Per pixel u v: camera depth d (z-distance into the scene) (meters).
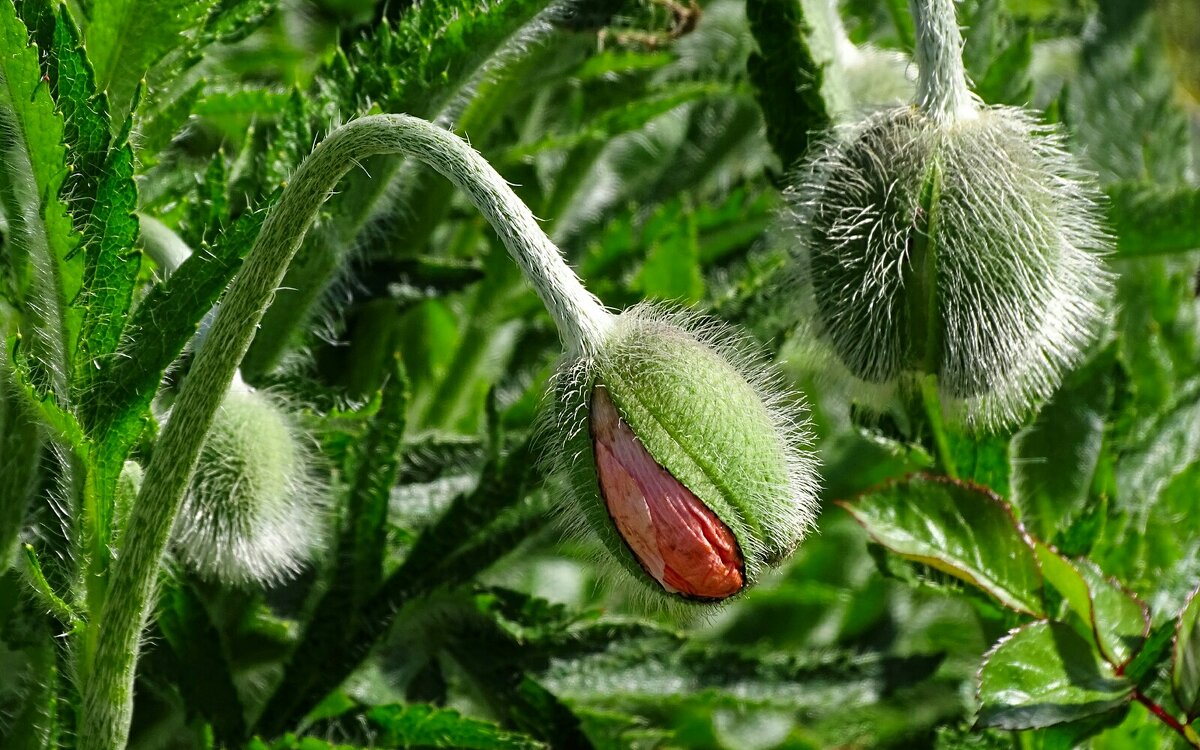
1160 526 0.60
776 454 0.52
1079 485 0.61
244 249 0.51
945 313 0.54
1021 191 0.54
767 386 0.53
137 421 0.52
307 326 0.59
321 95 0.56
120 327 0.52
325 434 0.58
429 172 0.61
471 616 0.58
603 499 0.52
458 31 0.56
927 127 0.54
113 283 0.51
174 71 0.55
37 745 0.54
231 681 0.56
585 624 0.58
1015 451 0.60
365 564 0.57
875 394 0.56
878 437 0.58
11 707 0.55
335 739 0.57
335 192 0.56
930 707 0.63
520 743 0.55
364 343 0.62
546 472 0.53
